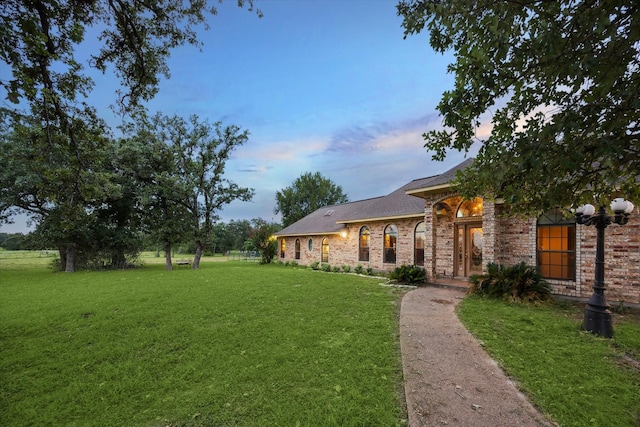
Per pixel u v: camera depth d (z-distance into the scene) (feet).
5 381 13.05
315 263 64.39
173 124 67.51
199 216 72.79
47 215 59.82
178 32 20.81
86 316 23.47
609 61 5.86
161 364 14.53
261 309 24.79
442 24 7.50
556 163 6.57
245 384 12.24
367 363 13.79
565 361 13.74
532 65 6.66
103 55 19.88
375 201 62.39
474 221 36.35
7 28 11.17
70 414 10.64
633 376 12.39
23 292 34.40
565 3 6.32
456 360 13.97
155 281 43.50
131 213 70.03
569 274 27.58
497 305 24.32
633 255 24.03
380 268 50.49
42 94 14.96
